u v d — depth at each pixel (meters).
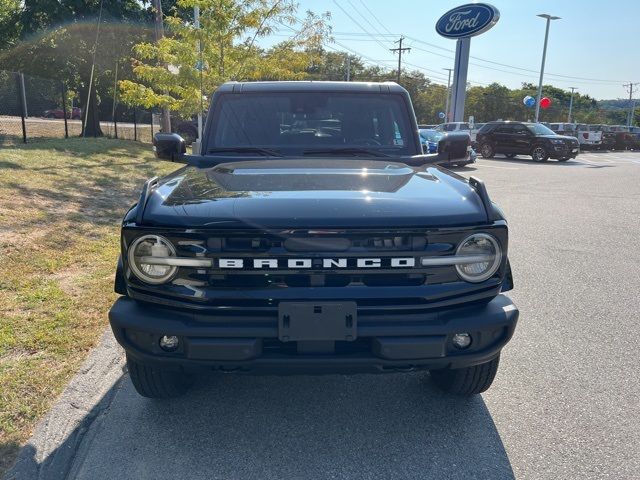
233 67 15.01
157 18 17.77
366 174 3.28
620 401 3.48
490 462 2.86
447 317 2.66
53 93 19.16
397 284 2.61
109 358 3.81
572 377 3.80
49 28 23.00
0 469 2.69
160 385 3.19
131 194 9.76
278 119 4.16
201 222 2.54
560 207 11.08
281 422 3.22
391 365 2.62
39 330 4.12
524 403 3.45
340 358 2.60
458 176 3.43
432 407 3.40
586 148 34.38
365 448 2.97
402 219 2.56
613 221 9.58
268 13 14.64
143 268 2.61
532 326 4.71
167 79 14.79
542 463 2.85
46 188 9.01
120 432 3.10
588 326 4.72
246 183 3.04
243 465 2.82
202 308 2.58
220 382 3.69
